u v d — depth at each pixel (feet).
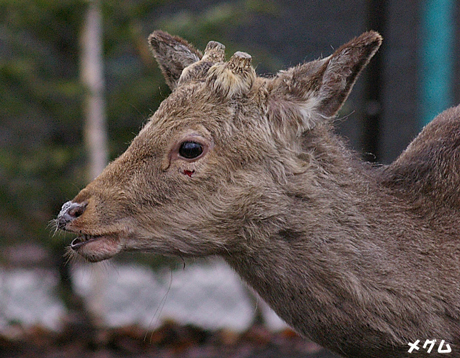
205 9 55.72
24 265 45.14
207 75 22.02
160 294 49.16
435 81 44.57
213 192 21.15
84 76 41.34
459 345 21.85
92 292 40.32
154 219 21.24
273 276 21.74
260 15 52.24
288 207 21.36
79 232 21.08
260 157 21.33
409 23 54.80
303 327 22.16
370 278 21.43
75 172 41.37
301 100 21.86
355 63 21.93
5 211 41.22
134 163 21.40
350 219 21.72
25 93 41.19
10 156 40.68
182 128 21.30
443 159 23.12
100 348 37.86
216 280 51.24
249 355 35.53
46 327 41.01
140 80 42.37
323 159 22.11
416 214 22.58
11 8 40.75
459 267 21.93
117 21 43.19
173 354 36.45
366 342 21.71
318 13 52.95
